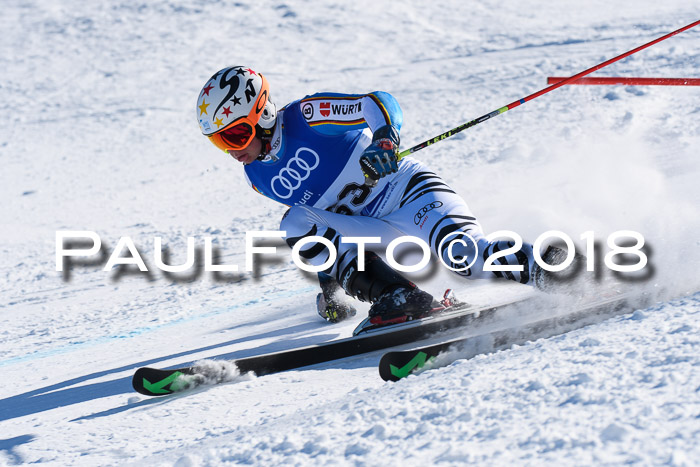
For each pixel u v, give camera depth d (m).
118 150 49.59
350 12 86.19
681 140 28.20
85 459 7.64
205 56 75.56
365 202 12.05
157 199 37.41
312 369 10.20
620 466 4.20
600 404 5.12
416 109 46.47
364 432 5.78
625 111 35.97
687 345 5.93
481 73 55.28
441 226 11.23
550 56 57.47
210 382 9.95
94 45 82.44
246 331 14.24
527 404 5.46
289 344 12.22
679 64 46.12
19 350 16.80
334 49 73.44
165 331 16.16
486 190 26.45
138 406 9.62
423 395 6.39
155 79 69.44
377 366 9.75
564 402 5.32
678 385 5.13
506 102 44.44
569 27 70.44
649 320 7.16
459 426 5.39
